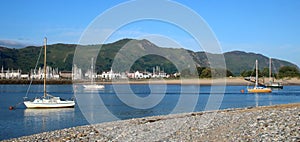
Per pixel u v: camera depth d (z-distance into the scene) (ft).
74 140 70.18
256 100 222.69
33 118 137.80
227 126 75.51
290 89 404.57
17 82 597.52
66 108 174.81
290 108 107.14
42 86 508.12
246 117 88.02
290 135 60.03
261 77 468.34
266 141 56.29
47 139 74.02
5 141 76.59
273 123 73.26
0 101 237.86
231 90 362.53
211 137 63.46
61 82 543.80
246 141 57.26
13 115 149.38
